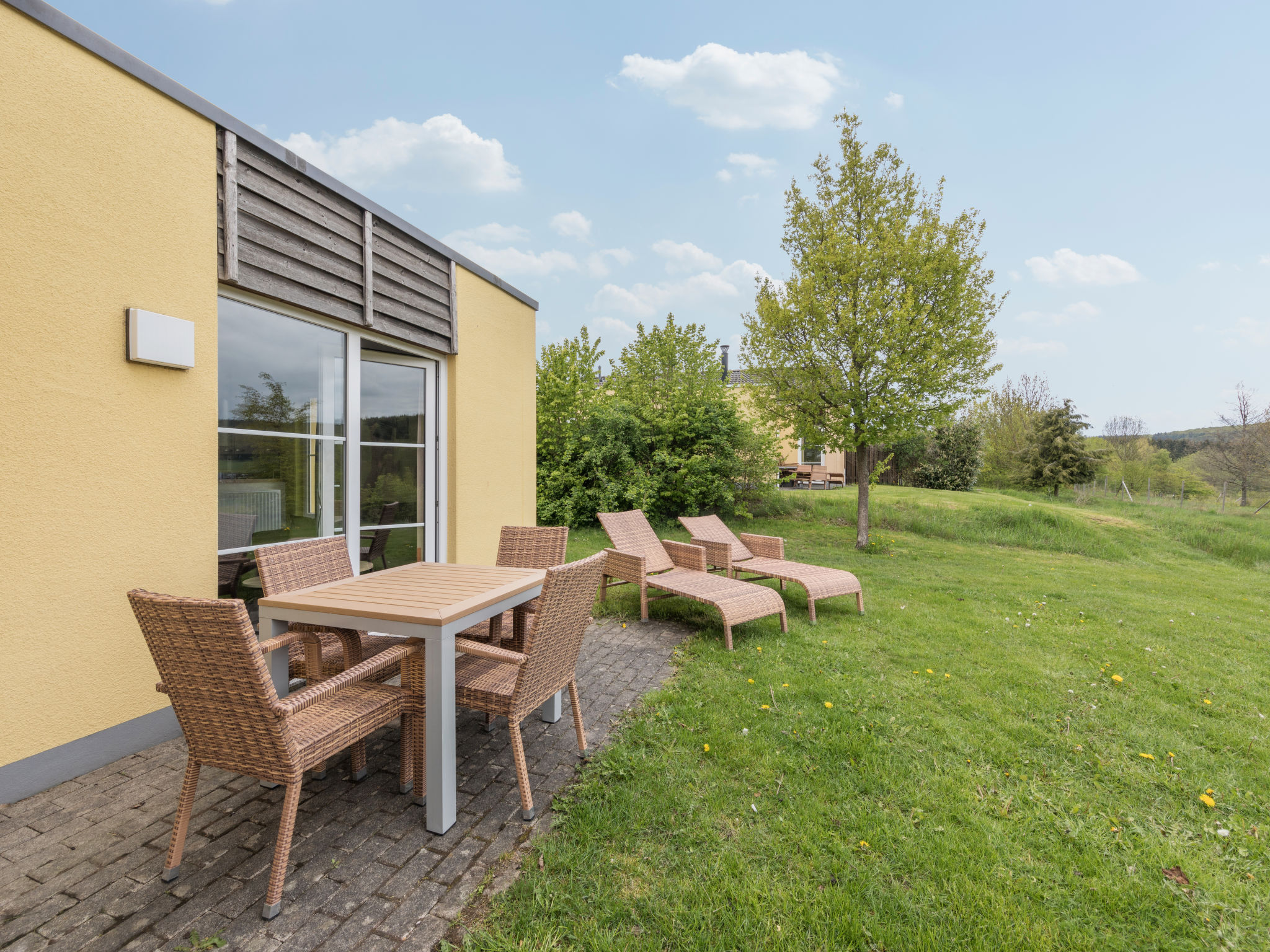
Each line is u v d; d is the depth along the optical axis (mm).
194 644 1711
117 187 2611
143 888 1809
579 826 2156
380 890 1821
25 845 2016
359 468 4355
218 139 3129
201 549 3031
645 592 5203
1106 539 11023
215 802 2307
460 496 5348
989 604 5965
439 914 1726
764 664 4016
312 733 1920
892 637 4738
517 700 2219
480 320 5621
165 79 2797
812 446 10250
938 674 3875
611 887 1844
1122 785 2609
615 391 13375
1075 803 2424
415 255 4730
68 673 2465
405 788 2400
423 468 5098
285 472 3775
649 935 1654
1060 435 20984
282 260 3523
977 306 8992
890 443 9625
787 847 2074
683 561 5816
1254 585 8102
